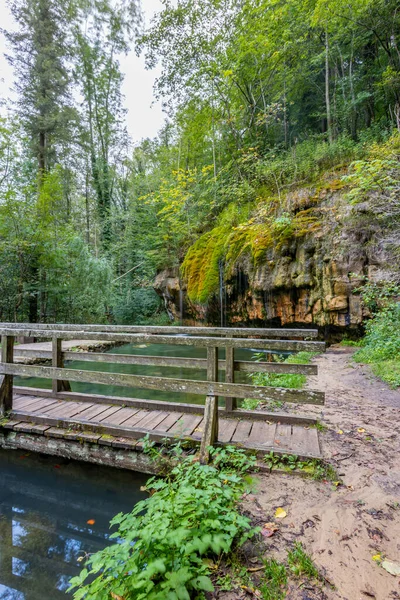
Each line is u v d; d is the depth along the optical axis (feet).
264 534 5.20
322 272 24.50
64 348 25.46
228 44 35.37
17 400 12.09
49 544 7.14
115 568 4.25
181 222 40.40
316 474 6.86
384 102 30.53
